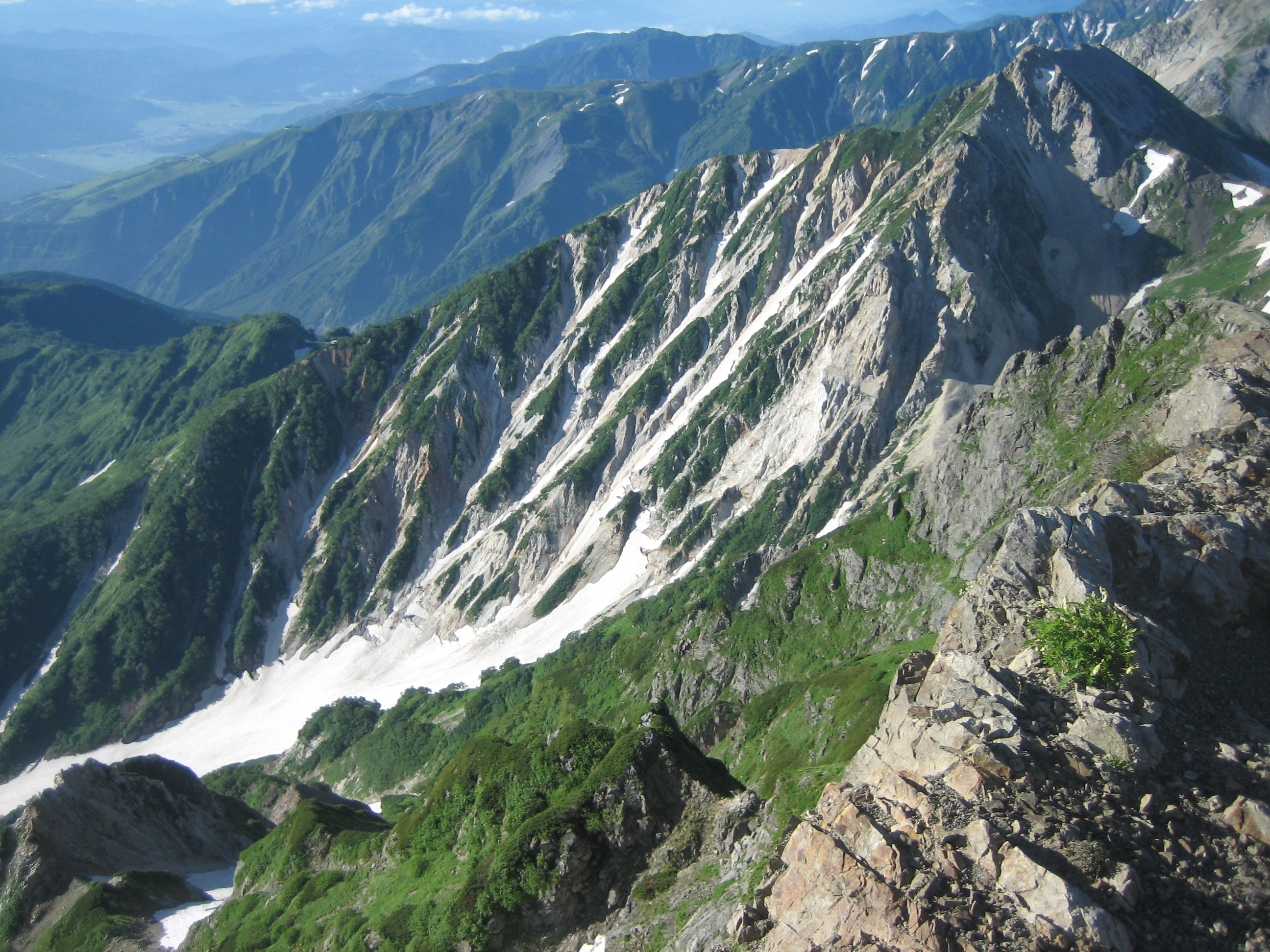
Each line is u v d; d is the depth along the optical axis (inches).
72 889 3715.6
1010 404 4126.5
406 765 6368.1
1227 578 1528.1
